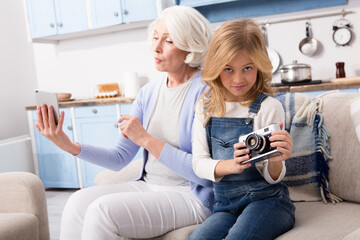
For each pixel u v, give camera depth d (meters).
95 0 3.65
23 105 4.47
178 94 1.46
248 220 1.10
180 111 1.44
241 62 1.19
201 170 1.25
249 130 1.27
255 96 1.31
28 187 1.64
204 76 1.27
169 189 1.43
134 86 3.68
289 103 1.53
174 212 1.29
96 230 1.16
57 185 3.85
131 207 1.22
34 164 4.07
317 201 1.41
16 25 4.42
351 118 1.37
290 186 1.45
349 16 3.12
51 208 3.27
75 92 4.33
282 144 1.07
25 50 4.50
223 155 1.29
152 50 1.55
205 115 1.34
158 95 1.52
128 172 1.74
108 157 1.51
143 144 1.35
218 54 1.20
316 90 2.72
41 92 1.42
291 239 1.06
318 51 3.25
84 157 1.46
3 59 4.26
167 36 1.40
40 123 1.42
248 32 1.20
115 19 3.59
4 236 1.43
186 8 1.43
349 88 2.64
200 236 1.12
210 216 1.26
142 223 1.23
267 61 1.22
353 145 1.35
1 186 1.68
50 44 4.36
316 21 3.22
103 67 4.15
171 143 1.46
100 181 1.76
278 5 3.30
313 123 1.44
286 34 3.33
